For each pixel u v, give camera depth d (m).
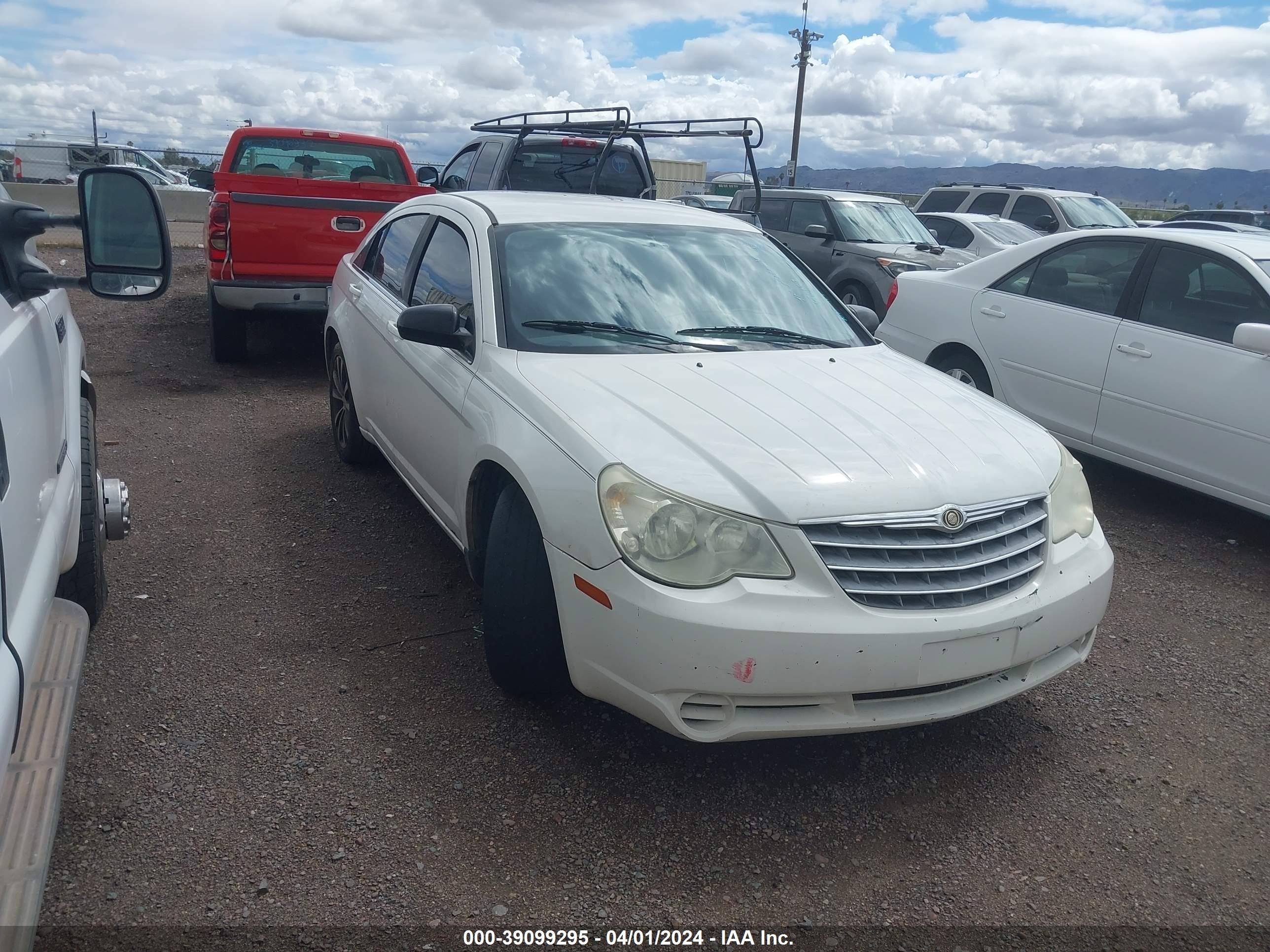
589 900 2.54
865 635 2.67
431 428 3.97
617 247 4.19
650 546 2.70
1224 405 5.12
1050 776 3.18
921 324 7.00
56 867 2.53
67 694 2.06
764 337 3.97
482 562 3.62
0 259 2.44
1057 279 6.19
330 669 3.57
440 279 4.31
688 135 10.84
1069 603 3.05
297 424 6.68
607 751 3.16
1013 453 3.22
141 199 2.62
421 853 2.67
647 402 3.17
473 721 3.28
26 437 2.15
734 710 2.70
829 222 11.70
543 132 10.75
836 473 2.85
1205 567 5.02
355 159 9.05
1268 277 5.10
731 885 2.62
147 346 8.91
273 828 2.72
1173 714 3.60
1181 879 2.73
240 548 4.59
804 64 37.19
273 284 7.50
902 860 2.76
